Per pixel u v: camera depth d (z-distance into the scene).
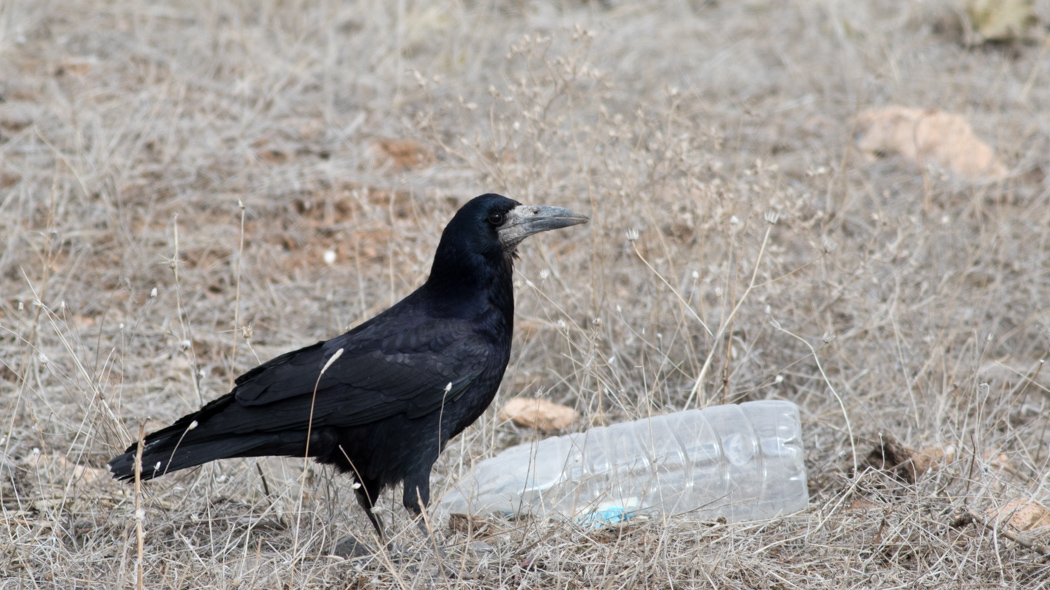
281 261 13.61
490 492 8.66
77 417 9.87
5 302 11.72
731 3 22.48
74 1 19.42
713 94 18.34
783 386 10.95
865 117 16.84
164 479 9.05
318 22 19.55
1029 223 13.96
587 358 10.30
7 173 14.36
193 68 17.58
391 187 14.82
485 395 8.41
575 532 7.75
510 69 18.33
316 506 8.44
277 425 7.70
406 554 7.92
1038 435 9.85
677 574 7.25
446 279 8.39
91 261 13.04
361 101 17.45
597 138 12.31
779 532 7.88
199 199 14.38
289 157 15.65
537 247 11.30
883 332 11.45
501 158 12.66
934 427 9.69
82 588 7.25
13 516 8.14
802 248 13.45
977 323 11.62
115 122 15.28
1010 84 19.06
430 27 19.64
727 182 12.33
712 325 11.37
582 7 22.00
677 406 10.47
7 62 17.22
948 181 14.98
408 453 8.09
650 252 11.98
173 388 10.66
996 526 7.54
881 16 21.92
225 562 7.52
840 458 9.41
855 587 7.13
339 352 7.21
